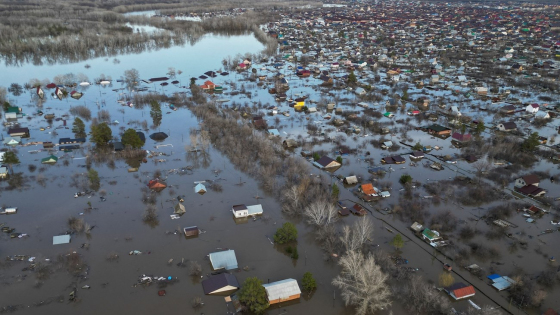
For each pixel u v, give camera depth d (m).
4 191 71.00
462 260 54.88
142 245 57.75
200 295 48.72
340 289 50.56
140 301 47.44
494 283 50.81
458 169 84.50
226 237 60.47
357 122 111.12
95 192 71.62
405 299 48.25
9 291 48.19
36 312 45.38
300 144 95.56
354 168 83.88
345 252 57.25
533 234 61.78
